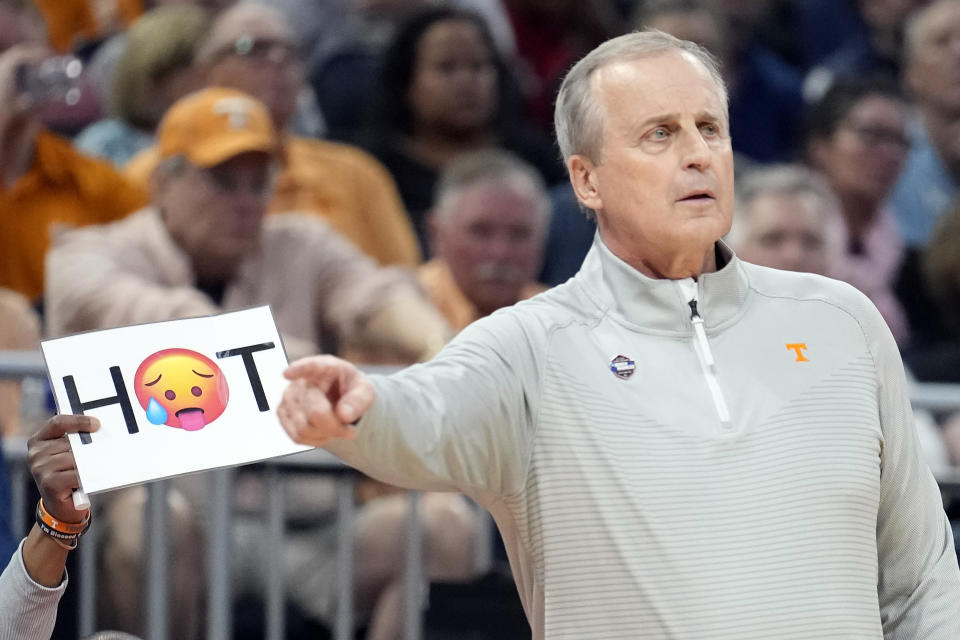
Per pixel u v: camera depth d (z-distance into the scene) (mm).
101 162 19844
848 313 9727
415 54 22750
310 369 8047
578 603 9086
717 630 8844
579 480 9156
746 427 9211
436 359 9320
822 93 24844
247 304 17625
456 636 15102
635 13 26188
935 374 20141
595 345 9453
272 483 14766
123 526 14531
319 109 24969
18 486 14438
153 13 22484
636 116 9453
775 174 19609
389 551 15484
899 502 9641
